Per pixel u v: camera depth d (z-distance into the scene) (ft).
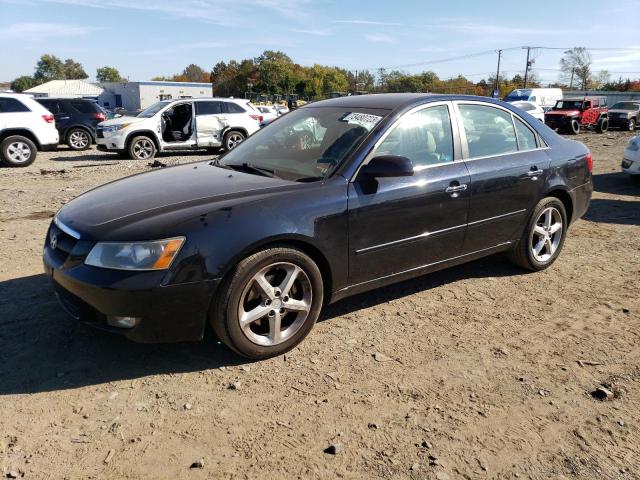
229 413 9.19
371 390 9.95
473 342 11.88
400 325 12.65
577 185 16.62
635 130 101.14
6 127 42.47
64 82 248.73
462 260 14.14
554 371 10.74
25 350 11.07
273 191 10.93
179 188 11.44
